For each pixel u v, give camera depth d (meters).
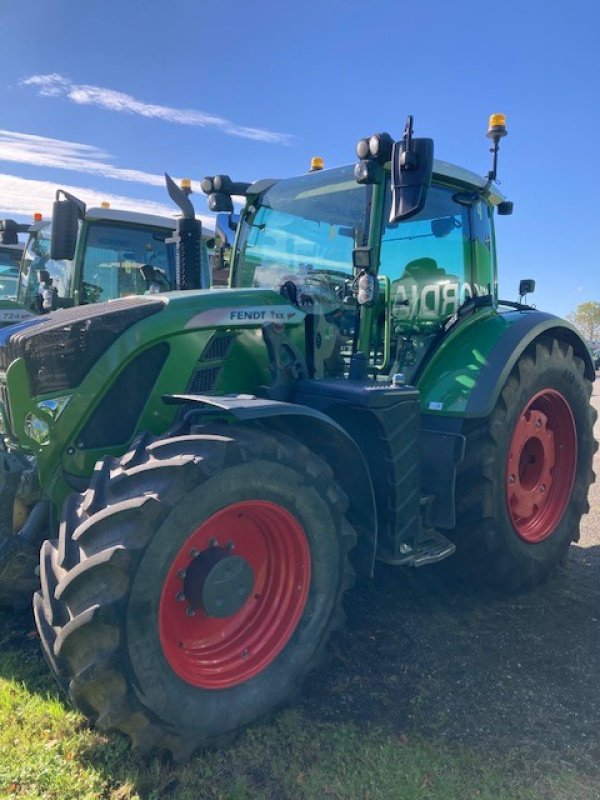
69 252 4.51
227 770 2.28
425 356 3.71
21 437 2.77
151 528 2.18
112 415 2.79
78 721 2.44
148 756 2.30
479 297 3.98
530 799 2.20
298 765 2.31
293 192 3.74
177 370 2.86
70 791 2.13
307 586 2.65
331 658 2.98
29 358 2.72
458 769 2.32
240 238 4.02
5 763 2.23
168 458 2.35
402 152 2.74
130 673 2.15
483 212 4.09
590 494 6.01
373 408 2.87
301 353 3.21
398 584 3.75
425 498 3.34
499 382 3.46
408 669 2.92
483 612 3.49
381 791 2.20
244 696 2.45
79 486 2.75
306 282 3.43
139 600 2.15
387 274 3.47
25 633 3.07
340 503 2.70
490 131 3.92
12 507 2.72
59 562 2.24
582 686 2.85
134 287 6.92
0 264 9.99
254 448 2.44
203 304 2.95
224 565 2.40
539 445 3.94
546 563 3.82
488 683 2.84
